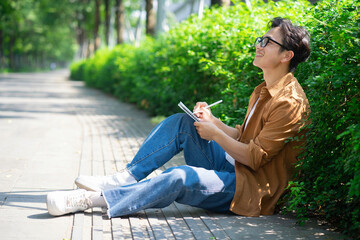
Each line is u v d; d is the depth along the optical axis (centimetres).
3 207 362
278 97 325
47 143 712
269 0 569
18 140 735
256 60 337
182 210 363
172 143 344
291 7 487
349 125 310
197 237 298
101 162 573
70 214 340
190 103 866
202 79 813
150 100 1143
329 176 321
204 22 778
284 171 336
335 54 326
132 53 1556
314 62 351
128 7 3425
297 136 325
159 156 342
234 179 336
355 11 335
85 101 1680
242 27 567
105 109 1359
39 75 5494
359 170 271
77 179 340
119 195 331
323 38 364
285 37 328
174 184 319
